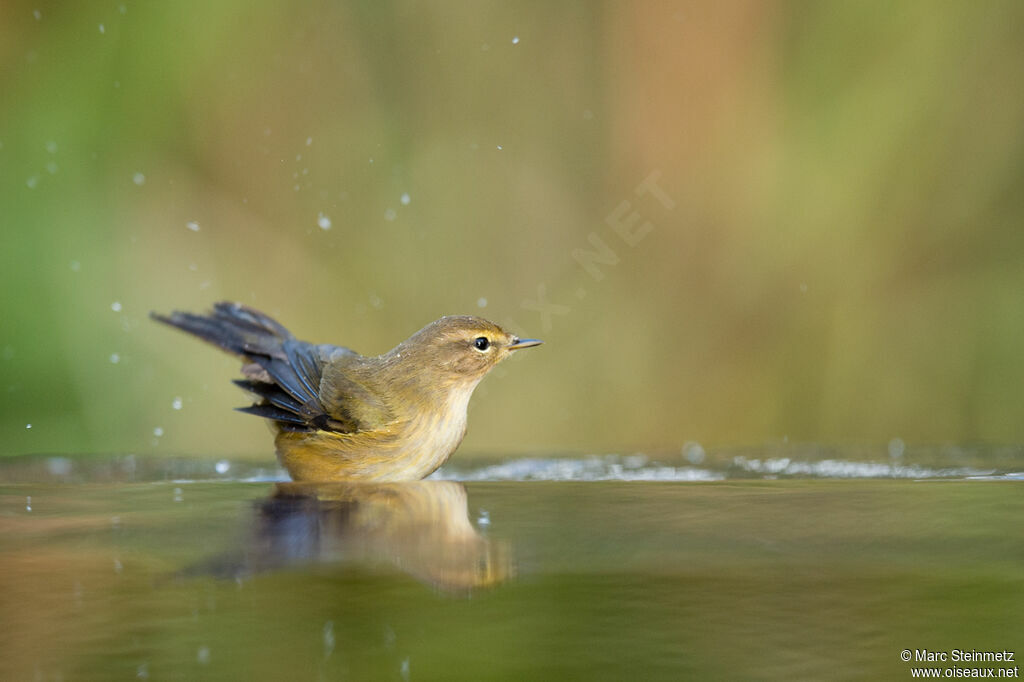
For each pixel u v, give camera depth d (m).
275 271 13.69
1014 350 13.19
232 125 13.78
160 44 13.49
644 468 8.47
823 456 9.21
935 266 13.49
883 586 3.67
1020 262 13.29
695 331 13.98
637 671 3.08
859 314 13.57
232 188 13.75
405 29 14.30
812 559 3.99
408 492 5.59
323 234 13.89
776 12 13.91
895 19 13.51
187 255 13.33
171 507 5.02
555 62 14.48
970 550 4.15
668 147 14.19
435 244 14.12
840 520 4.63
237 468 8.82
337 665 3.08
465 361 8.59
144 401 12.83
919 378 13.41
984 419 13.21
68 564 3.86
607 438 13.84
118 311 12.57
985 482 6.05
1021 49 13.34
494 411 13.85
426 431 8.54
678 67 14.15
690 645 3.27
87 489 5.87
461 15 14.36
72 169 13.05
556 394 13.93
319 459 8.50
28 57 13.15
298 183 13.93
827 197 13.67
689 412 13.80
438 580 3.75
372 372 8.63
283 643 3.19
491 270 14.15
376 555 3.97
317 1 14.09
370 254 13.98
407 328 13.89
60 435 12.43
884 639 3.24
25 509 5.05
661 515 4.76
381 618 3.35
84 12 13.31
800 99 13.83
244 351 9.30
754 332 13.84
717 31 14.02
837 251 13.66
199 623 3.33
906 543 4.22
